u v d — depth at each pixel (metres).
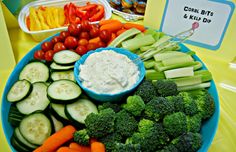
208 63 1.19
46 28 1.27
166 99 0.89
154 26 1.25
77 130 0.91
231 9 1.06
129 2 1.37
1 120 0.91
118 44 1.16
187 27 1.17
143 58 1.07
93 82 0.94
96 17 1.35
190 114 0.91
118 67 0.96
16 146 0.85
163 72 1.04
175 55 1.09
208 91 1.05
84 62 1.03
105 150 0.85
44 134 0.87
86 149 0.87
